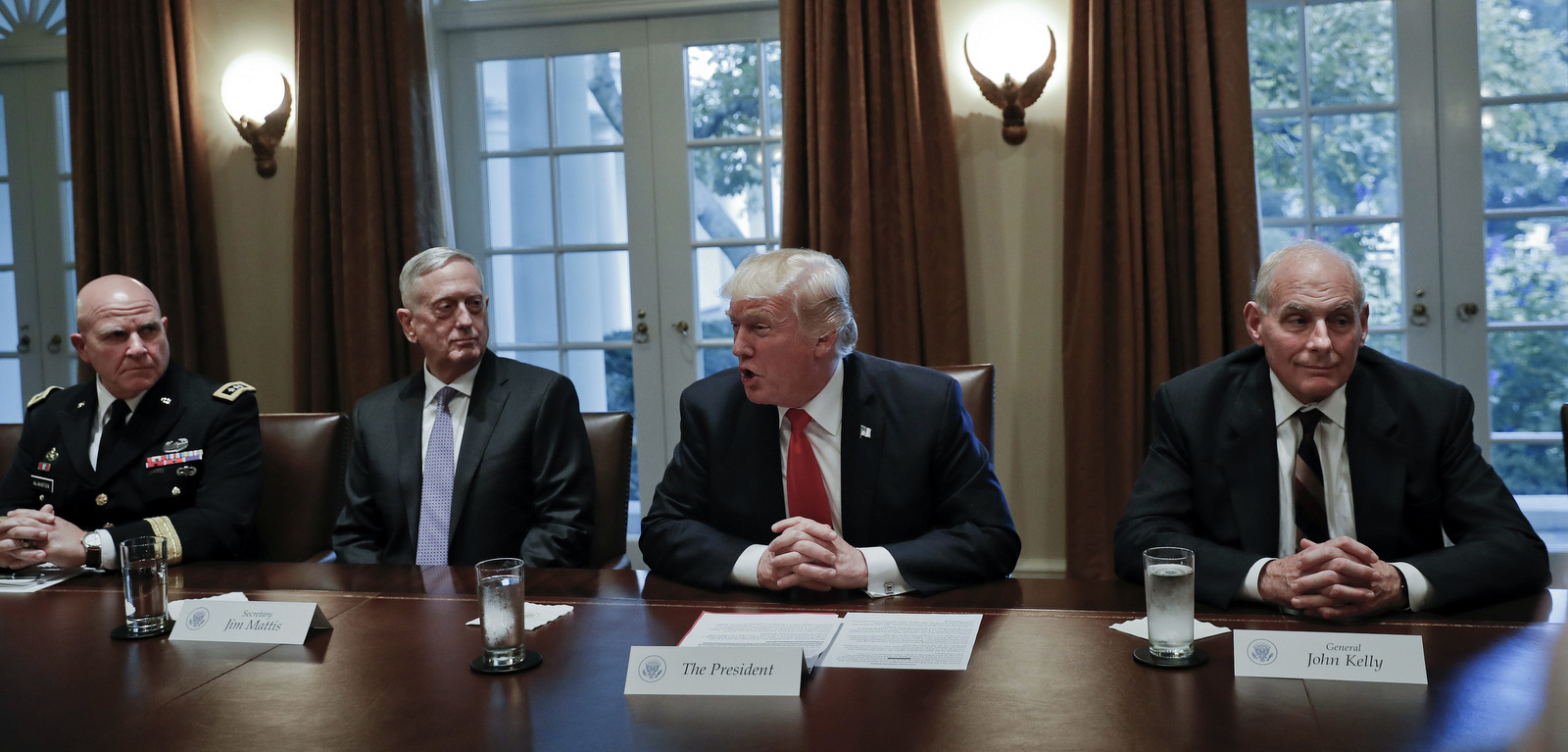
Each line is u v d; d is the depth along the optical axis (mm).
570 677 1199
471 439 2182
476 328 2189
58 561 1773
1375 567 1331
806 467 1805
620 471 2293
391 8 3521
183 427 2207
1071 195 3201
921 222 3262
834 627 1340
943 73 3260
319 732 1062
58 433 2252
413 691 1171
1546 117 3334
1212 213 3090
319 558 2260
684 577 1629
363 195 3586
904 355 3314
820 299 1690
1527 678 1090
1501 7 3332
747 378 1733
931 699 1098
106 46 3715
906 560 1533
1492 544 1421
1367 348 1765
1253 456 1695
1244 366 1791
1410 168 3383
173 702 1161
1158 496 1736
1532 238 3361
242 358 3850
